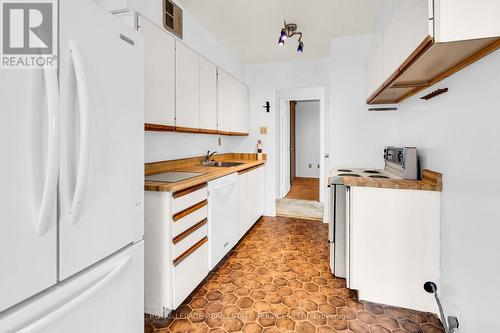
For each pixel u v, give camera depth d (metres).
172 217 1.65
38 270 0.76
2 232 0.67
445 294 1.58
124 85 1.13
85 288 0.93
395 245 1.75
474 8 1.03
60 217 0.83
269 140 4.01
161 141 2.47
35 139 0.74
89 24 0.93
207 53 2.92
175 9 2.30
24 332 0.73
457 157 1.42
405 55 1.48
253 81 4.05
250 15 2.60
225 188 2.41
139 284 1.26
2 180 0.67
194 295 1.94
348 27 2.87
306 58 3.81
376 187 1.76
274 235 3.21
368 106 3.01
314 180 7.49
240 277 2.20
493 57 1.11
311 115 7.79
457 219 1.42
